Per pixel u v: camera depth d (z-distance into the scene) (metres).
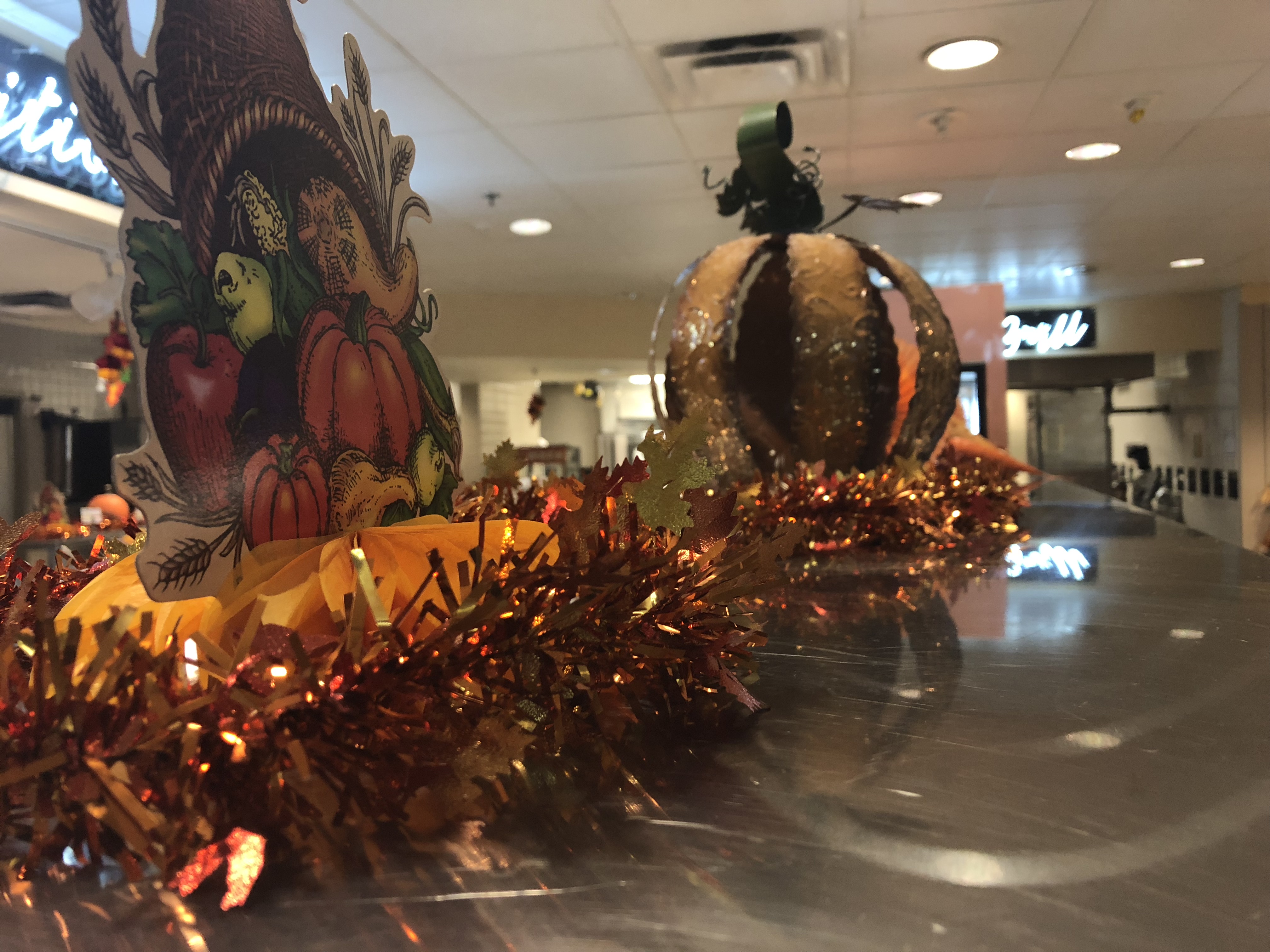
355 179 0.42
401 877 0.22
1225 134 3.08
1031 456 6.97
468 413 7.38
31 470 3.83
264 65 0.35
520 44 2.27
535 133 2.89
